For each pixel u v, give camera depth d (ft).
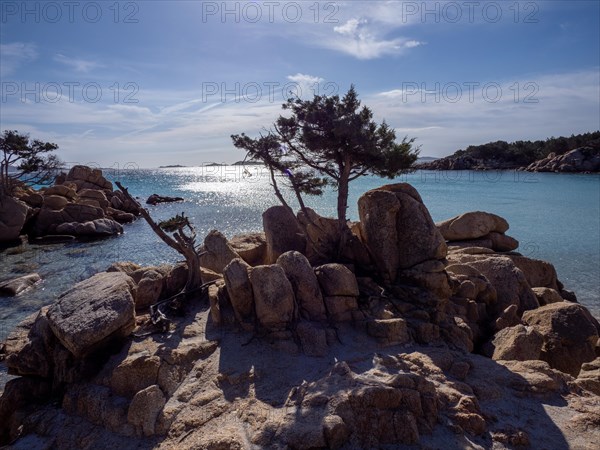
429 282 47.73
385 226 50.90
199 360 35.83
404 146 53.01
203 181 527.40
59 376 35.83
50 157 189.06
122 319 36.29
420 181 394.32
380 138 53.88
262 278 39.88
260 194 298.97
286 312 39.17
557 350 42.16
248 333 39.42
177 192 331.77
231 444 25.72
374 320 40.37
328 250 55.36
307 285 41.81
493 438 27.53
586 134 479.82
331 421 25.99
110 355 36.27
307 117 51.75
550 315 44.88
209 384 32.96
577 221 167.43
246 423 28.09
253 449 25.45
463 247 77.36
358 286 47.91
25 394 36.47
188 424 29.09
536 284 66.85
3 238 139.85
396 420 26.76
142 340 38.04
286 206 58.03
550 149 495.00
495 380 34.22
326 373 32.27
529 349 39.96
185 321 42.34
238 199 264.31
